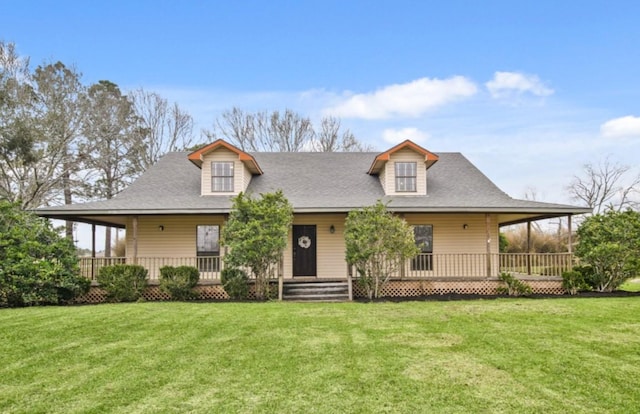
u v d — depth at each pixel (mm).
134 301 11312
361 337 6570
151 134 28094
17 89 21984
